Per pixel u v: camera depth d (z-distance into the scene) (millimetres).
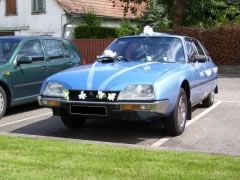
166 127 8172
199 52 10258
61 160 6309
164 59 8898
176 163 6184
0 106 10164
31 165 6078
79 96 7574
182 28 23844
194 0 26438
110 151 6789
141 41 9320
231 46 23172
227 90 15414
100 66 8320
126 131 8750
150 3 29781
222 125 9344
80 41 26203
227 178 5598
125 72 7809
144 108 7332
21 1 31922
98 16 30156
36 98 11180
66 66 12203
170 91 7703
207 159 6391
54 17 30594
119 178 5555
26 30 31828
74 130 8883
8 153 6684
